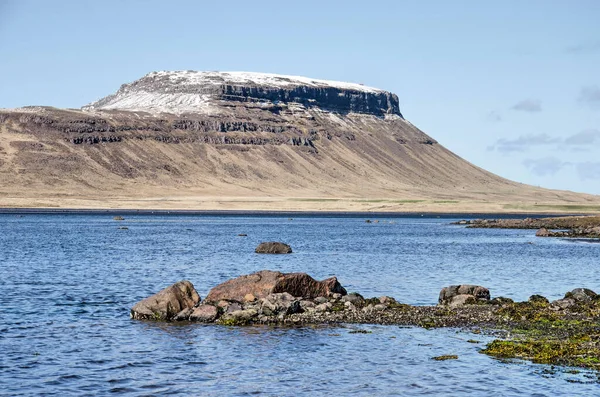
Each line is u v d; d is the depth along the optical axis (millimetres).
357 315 43375
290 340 37438
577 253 98125
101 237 123625
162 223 181750
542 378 30297
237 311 42719
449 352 34812
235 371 31859
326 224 187500
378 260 84062
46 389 29078
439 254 94125
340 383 30109
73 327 40938
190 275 67625
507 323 41250
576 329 39344
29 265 74750
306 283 47531
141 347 36031
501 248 107312
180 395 28531
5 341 37094
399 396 28344
